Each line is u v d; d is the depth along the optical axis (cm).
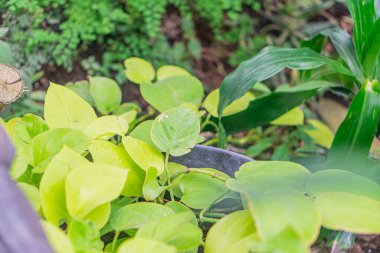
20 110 130
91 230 76
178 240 78
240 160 100
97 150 91
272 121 129
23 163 84
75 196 80
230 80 114
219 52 201
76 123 96
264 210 76
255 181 85
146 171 89
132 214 85
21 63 144
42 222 72
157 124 94
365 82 110
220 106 114
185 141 93
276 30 206
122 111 127
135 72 129
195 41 192
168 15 195
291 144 163
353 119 108
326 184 84
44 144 89
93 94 115
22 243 56
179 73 130
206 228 94
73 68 164
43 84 156
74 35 153
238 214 82
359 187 84
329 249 100
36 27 145
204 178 95
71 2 155
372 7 111
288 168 88
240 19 202
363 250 118
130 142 92
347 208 80
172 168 97
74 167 84
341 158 109
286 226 70
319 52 135
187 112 95
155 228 78
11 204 57
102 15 158
